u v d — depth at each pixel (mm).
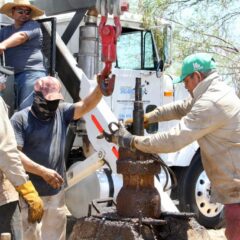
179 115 4566
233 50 11914
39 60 6195
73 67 6430
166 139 3957
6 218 4043
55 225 5027
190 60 4199
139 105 4184
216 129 4090
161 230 4102
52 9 7090
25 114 4883
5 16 6867
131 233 3803
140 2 9500
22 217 4691
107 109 6246
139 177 4008
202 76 4184
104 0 4191
